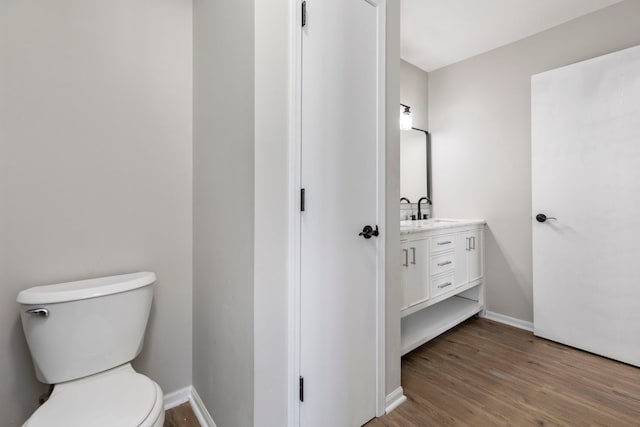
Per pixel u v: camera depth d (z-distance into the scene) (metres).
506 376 1.77
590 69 2.01
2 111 1.14
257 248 1.01
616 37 2.01
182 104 1.56
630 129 1.86
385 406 1.47
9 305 1.17
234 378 1.15
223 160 1.22
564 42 2.23
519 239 2.49
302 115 1.11
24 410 1.21
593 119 2.00
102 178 1.36
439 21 2.21
